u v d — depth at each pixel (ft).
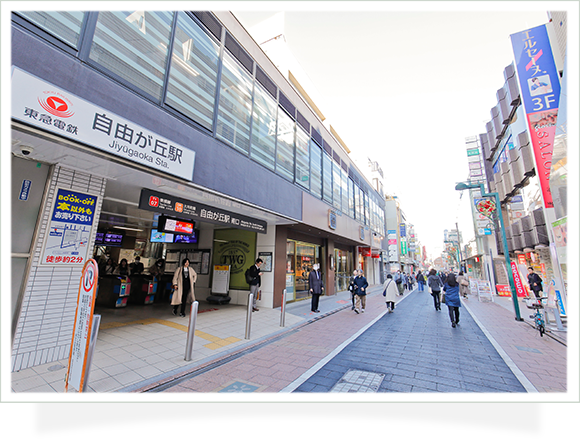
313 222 36.58
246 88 26.17
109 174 15.39
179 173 16.75
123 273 32.60
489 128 60.44
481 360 15.31
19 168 12.48
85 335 9.20
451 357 15.83
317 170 41.14
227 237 36.37
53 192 13.23
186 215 20.59
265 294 32.71
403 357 15.79
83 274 10.02
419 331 22.67
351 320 27.25
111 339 16.96
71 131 11.35
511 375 13.07
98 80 13.14
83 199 14.33
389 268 111.65
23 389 10.12
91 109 12.21
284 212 29.55
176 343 17.22
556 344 18.90
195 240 37.06
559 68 30.71
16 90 9.79
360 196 63.46
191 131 18.49
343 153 54.03
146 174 15.65
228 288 33.58
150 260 45.39
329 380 12.38
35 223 12.73
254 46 28.17
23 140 10.99
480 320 28.17
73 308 13.43
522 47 32.94
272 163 29.43
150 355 14.88
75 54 12.66
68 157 12.85
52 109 10.79
